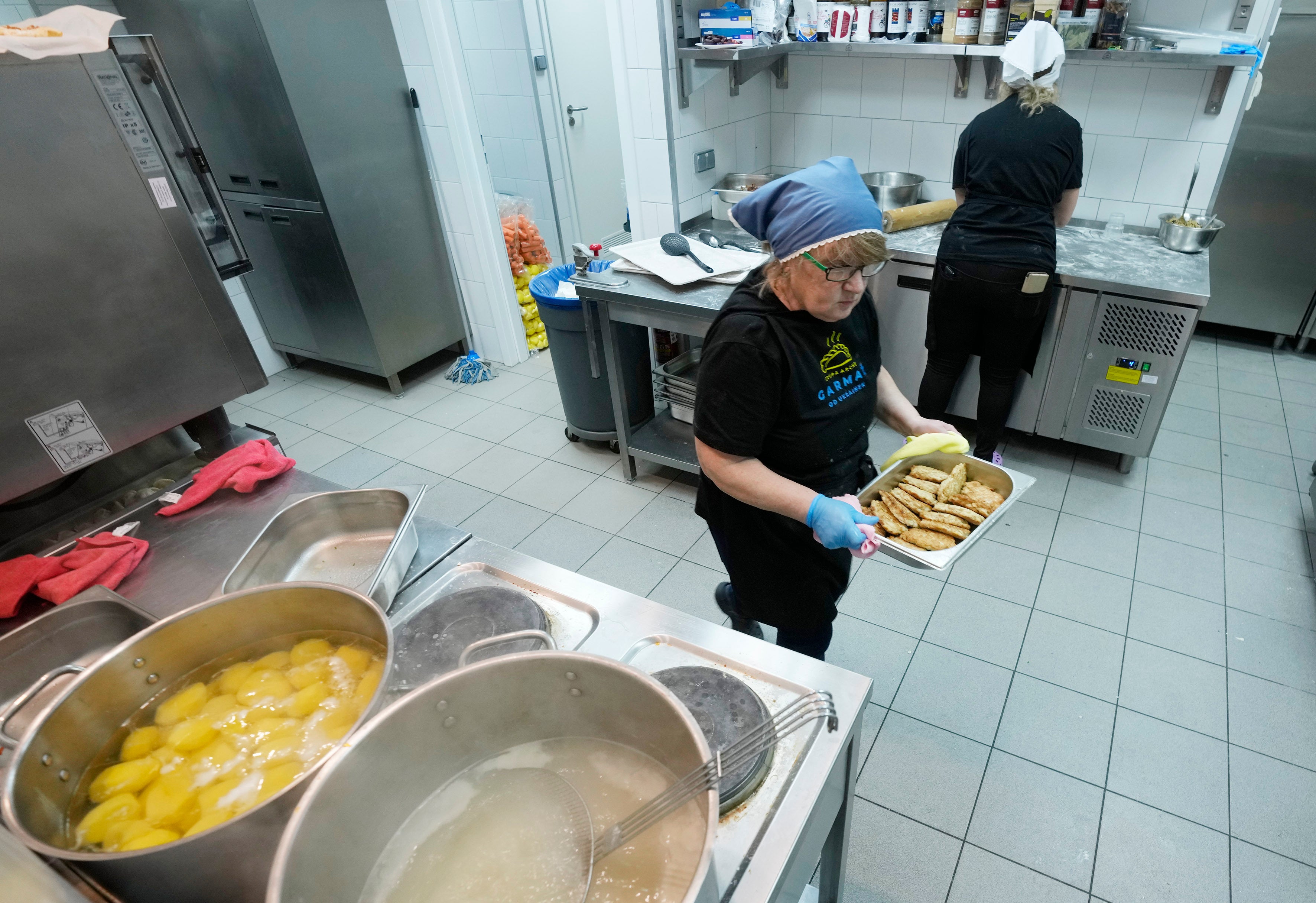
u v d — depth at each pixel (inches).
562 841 26.6
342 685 33.7
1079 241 103.5
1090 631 78.4
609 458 115.8
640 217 116.4
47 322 44.9
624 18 99.7
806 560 53.7
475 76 160.6
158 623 33.4
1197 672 73.0
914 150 118.6
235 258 59.2
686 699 33.7
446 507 106.4
